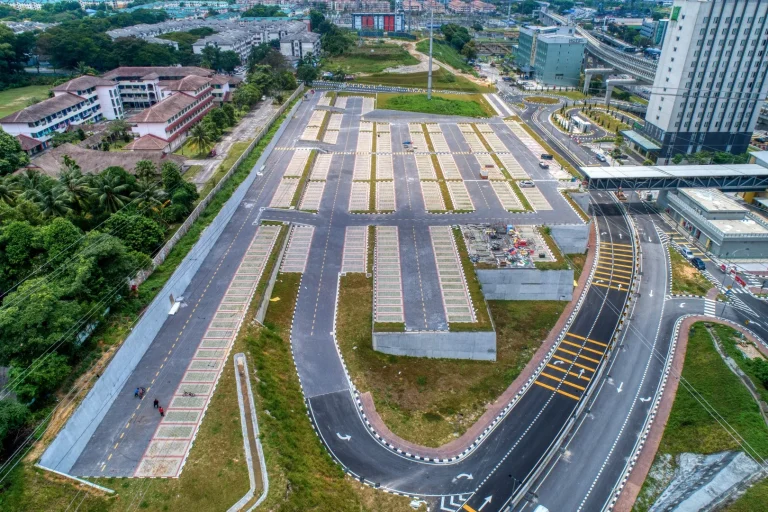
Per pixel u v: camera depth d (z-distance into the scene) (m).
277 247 123.81
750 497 71.56
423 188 158.88
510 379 93.44
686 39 172.75
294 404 83.56
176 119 176.75
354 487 72.50
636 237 140.88
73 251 91.69
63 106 186.75
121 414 76.38
